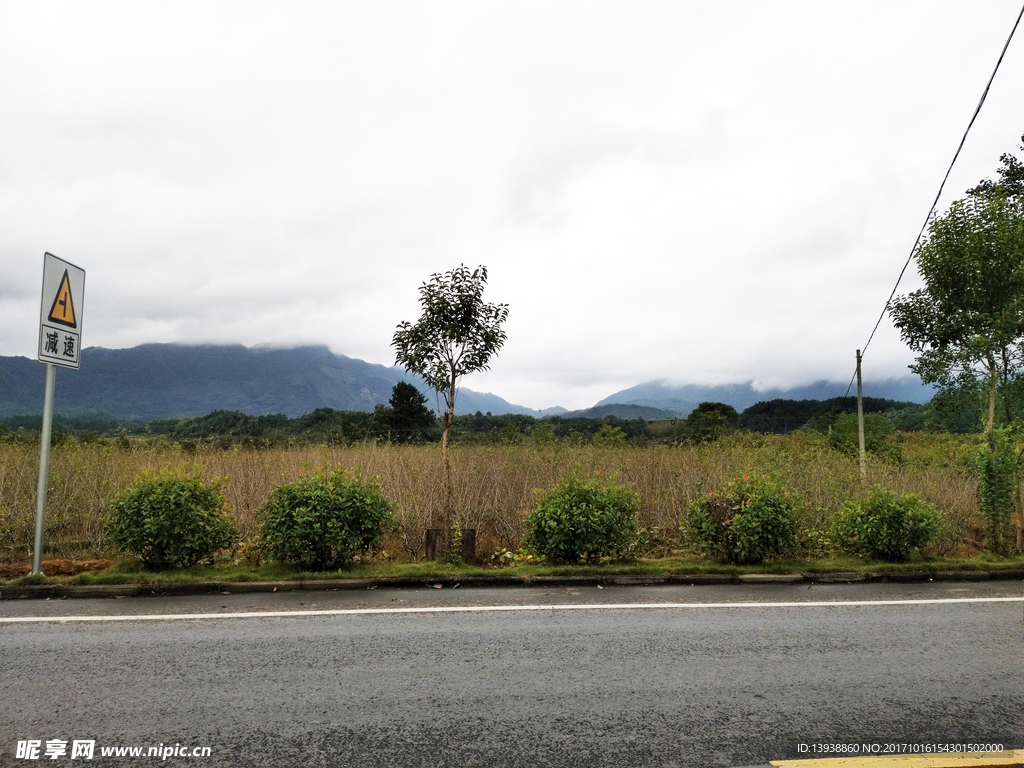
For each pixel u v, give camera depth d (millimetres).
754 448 16438
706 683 4242
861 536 8445
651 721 3658
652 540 10461
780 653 4879
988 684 4266
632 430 29438
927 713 3805
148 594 6660
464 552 8078
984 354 9891
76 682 4156
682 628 5547
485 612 6031
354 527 7570
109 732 3455
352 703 3859
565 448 15375
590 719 3674
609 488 8727
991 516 8930
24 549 8859
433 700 3918
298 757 3201
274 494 7719
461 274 8688
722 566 7863
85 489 10289
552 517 8102
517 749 3303
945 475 13305
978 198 10141
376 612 5992
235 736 3420
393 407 34688
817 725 3627
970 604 6508
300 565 7555
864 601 6609
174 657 4660
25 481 10617
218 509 7789
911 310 11062
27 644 4945
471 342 8781
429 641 5094
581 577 7426
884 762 3209
